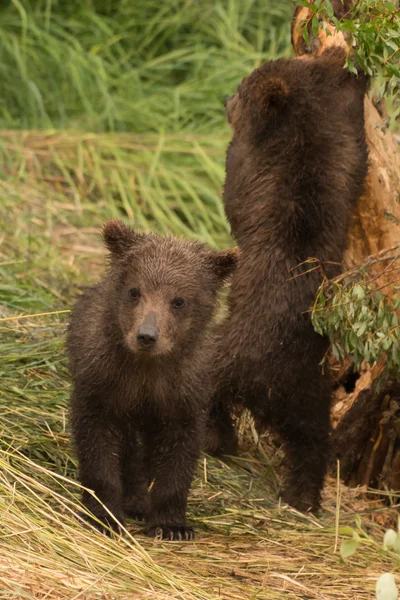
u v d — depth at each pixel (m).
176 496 9.45
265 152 11.11
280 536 9.75
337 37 11.52
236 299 11.06
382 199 11.83
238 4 22.56
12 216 16.62
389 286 11.59
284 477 11.50
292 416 11.01
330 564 9.09
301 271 10.82
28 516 8.48
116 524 9.22
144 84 21.22
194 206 18.38
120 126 20.14
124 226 9.83
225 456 11.68
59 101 20.39
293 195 10.88
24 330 12.61
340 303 10.02
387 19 10.05
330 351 11.06
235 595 8.00
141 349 8.96
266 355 10.86
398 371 10.80
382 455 11.98
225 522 9.93
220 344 11.06
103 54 21.83
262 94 10.91
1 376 11.43
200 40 22.30
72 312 10.30
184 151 19.22
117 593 7.63
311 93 11.05
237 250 9.95
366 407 11.75
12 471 8.97
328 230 10.91
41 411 10.95
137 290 9.30
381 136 11.94
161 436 9.59
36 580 7.56
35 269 15.12
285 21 22.72
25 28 20.81
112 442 9.48
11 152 18.61
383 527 11.03
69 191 18.16
